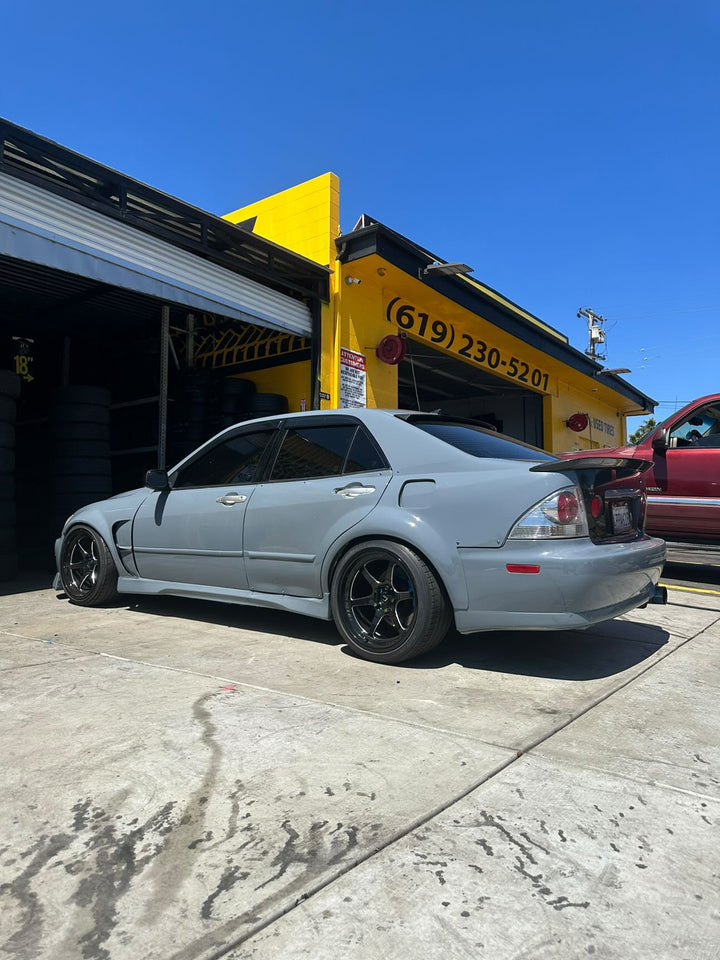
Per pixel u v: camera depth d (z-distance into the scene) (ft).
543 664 11.48
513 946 4.69
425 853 5.77
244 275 27.12
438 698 9.66
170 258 22.12
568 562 10.05
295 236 30.83
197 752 7.72
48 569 24.53
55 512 22.82
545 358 46.85
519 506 10.44
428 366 44.88
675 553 22.29
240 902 5.12
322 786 6.93
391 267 30.07
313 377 28.78
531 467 10.76
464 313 36.63
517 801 6.69
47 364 32.81
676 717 9.04
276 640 13.10
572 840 6.00
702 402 22.16
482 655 12.05
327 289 29.68
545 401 53.57
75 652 12.09
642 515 12.95
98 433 23.22
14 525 21.59
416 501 11.35
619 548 10.87
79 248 19.31
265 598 13.26
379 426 12.59
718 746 8.12
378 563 11.82
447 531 10.89
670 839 6.05
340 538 12.00
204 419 30.14
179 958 4.56
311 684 10.26
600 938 4.77
